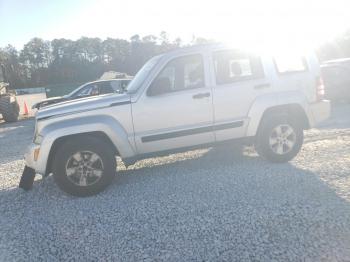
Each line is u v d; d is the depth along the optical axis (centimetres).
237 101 614
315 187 511
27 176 605
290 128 636
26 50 11281
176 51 608
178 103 593
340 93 1305
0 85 2016
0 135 1398
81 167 557
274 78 631
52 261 378
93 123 559
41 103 1517
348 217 414
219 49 620
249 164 647
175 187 559
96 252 387
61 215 494
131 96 582
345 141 760
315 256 346
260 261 345
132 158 591
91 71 10856
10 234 449
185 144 607
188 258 360
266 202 472
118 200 529
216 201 489
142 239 405
